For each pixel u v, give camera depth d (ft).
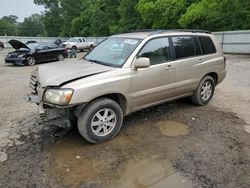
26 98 12.57
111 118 12.07
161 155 10.98
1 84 26.14
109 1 143.84
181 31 15.46
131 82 12.21
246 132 13.41
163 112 16.19
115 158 10.72
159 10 94.63
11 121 14.74
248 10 69.31
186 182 9.14
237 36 63.82
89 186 8.89
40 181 9.12
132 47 12.91
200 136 12.85
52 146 11.69
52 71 12.07
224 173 9.68
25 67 41.45
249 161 10.52
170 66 14.01
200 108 17.15
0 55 68.90
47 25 191.11
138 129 13.58
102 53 14.24
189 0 88.69
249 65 40.06
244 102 18.71
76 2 181.78
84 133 11.30
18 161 10.40
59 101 10.21
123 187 8.86
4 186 8.82
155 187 8.86
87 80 10.81
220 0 75.51
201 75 16.40
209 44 17.20
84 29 159.94
